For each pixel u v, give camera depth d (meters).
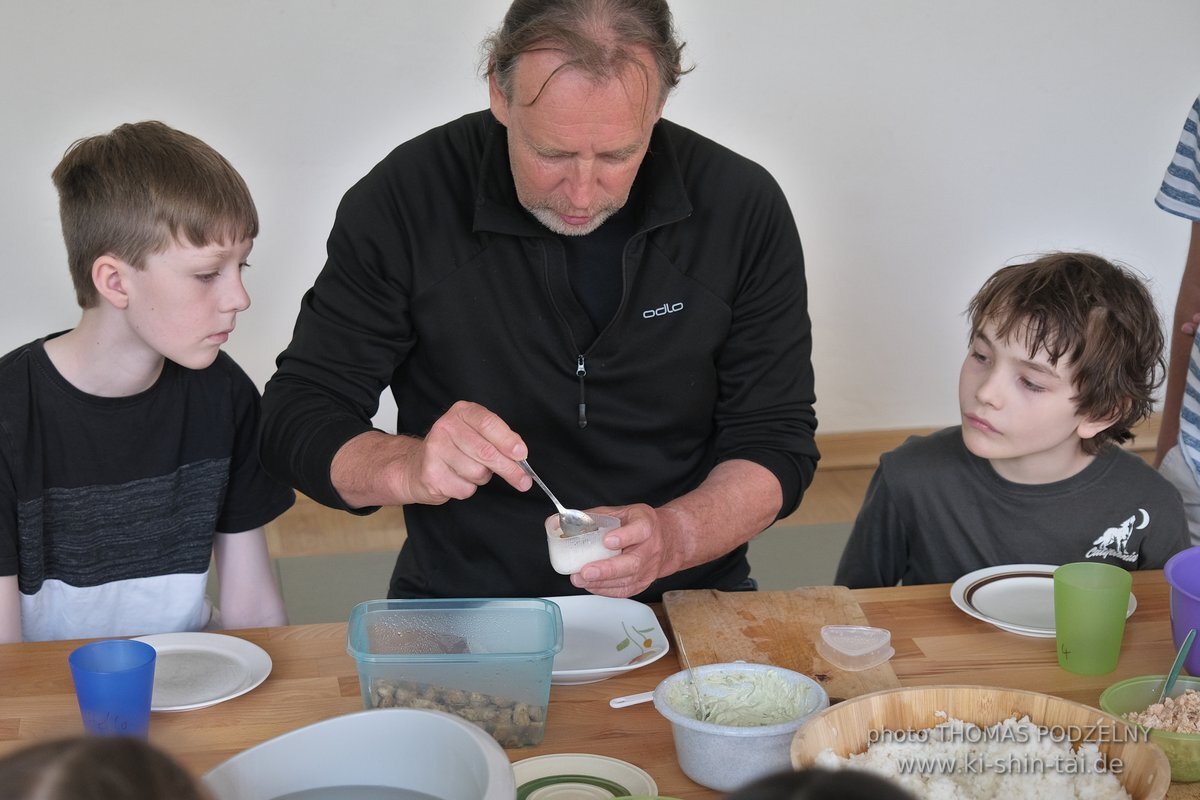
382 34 3.73
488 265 1.67
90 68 3.58
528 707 1.26
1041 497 1.84
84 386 1.65
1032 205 4.18
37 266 3.71
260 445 1.65
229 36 3.64
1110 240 4.24
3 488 1.60
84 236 1.56
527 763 1.21
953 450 1.91
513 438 1.36
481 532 1.73
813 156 4.04
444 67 3.79
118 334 1.62
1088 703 1.35
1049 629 1.51
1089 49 4.03
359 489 1.50
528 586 1.75
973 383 1.80
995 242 4.20
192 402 1.74
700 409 1.77
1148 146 4.16
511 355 1.69
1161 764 1.00
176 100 3.66
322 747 1.04
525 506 1.74
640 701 1.34
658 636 1.50
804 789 0.59
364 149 3.82
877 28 3.93
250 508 1.83
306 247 3.87
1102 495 1.83
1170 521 1.84
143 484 1.72
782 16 3.89
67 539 1.70
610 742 1.27
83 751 0.60
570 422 1.72
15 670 1.41
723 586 1.82
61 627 1.74
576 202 1.47
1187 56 4.07
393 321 1.69
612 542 1.37
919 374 4.30
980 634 1.52
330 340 1.67
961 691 1.13
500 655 1.25
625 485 1.76
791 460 1.70
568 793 1.16
